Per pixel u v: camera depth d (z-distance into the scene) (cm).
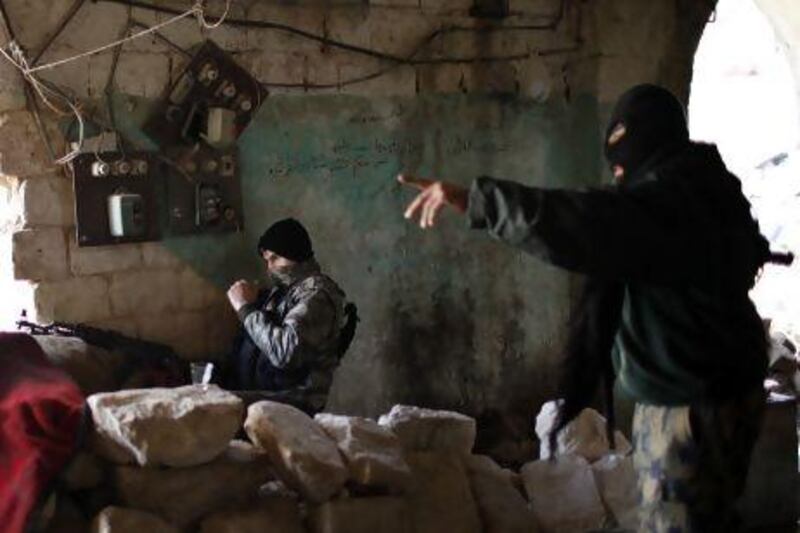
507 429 550
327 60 489
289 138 481
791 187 1177
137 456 313
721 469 275
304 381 433
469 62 531
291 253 438
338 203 498
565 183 563
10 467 310
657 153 282
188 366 444
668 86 593
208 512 332
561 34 555
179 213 448
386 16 504
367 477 350
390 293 518
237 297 439
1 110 402
